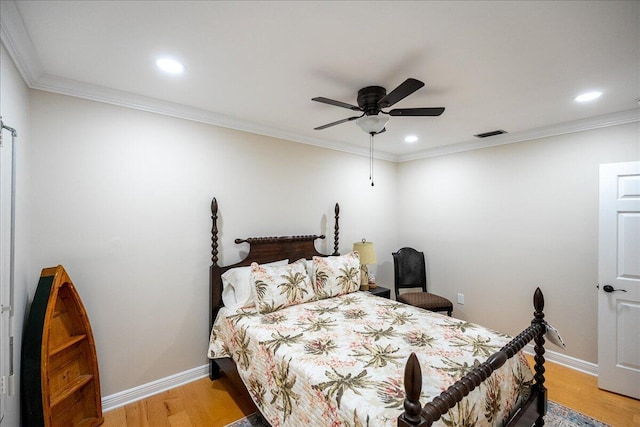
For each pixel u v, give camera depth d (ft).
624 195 8.07
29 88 6.25
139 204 7.72
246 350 6.79
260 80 6.63
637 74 6.24
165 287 8.14
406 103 7.90
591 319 9.12
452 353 5.67
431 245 13.51
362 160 13.39
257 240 9.70
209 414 7.20
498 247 11.27
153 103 7.75
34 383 5.35
